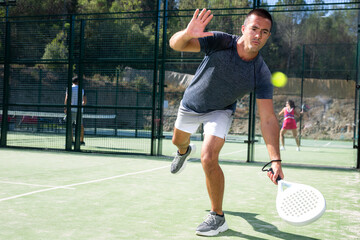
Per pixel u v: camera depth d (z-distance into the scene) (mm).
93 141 10797
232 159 7145
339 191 4051
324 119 17203
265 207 3260
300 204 2080
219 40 2512
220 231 2480
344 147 11820
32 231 2418
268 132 2480
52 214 2857
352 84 17266
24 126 12102
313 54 18062
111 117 11188
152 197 3549
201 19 2260
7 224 2568
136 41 7309
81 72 7566
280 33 17922
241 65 2514
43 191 3707
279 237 2414
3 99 8055
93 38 7586
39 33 8086
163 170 5348
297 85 17500
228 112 2750
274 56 17297
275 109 17500
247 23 2395
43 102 12750
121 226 2578
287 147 11773
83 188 3902
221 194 2494
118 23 7457
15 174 4750
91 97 12883
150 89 8320
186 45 2463
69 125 7688
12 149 7887
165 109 16641
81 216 2820
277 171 2332
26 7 17344
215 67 2537
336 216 2984
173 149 9141
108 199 3422
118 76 8352
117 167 5598
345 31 18500
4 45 8148
